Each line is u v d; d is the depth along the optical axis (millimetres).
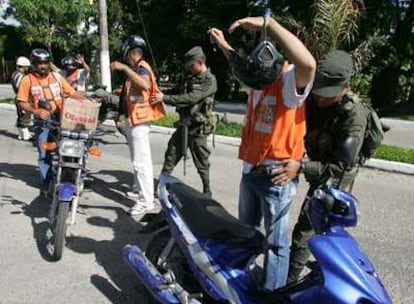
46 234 5312
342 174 3451
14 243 5141
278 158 3395
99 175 7828
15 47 38188
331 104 3545
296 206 6652
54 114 6039
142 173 5953
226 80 26594
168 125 12734
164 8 26812
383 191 7785
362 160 3889
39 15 26594
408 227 6113
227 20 24266
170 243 3965
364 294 2770
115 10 27719
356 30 10961
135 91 5781
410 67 22844
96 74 17547
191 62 6008
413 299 4363
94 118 5250
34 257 4844
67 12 26844
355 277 2812
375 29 20031
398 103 23391
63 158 5027
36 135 6371
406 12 21312
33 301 4074
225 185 7672
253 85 3242
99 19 14492
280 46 3111
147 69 5805
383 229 6012
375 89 23125
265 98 3424
